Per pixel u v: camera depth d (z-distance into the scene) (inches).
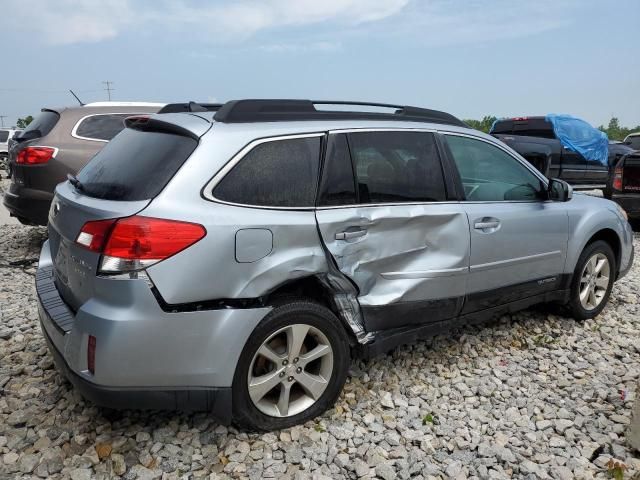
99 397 102.3
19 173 250.1
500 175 160.2
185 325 103.4
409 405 134.0
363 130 132.0
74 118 258.7
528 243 160.9
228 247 106.5
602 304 194.7
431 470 110.1
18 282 220.2
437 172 143.0
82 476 103.9
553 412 132.8
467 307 149.3
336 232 121.4
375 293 130.3
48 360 147.1
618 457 115.2
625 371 155.2
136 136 125.6
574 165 480.4
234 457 111.4
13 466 106.8
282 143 119.3
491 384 144.9
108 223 102.3
